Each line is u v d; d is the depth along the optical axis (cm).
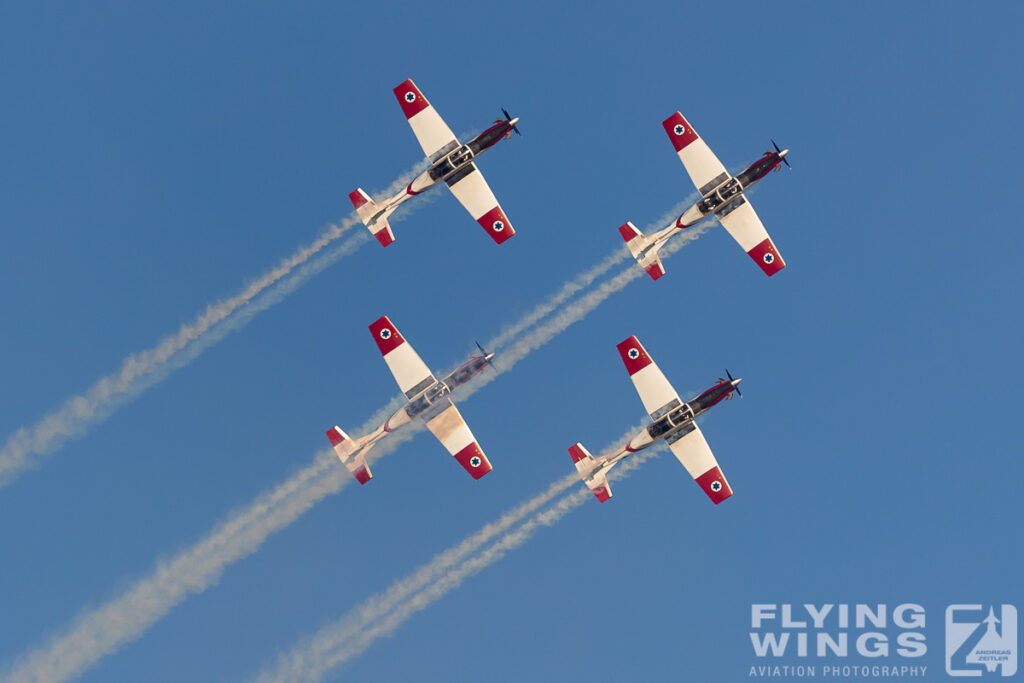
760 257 15600
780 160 15412
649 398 15000
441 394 14875
